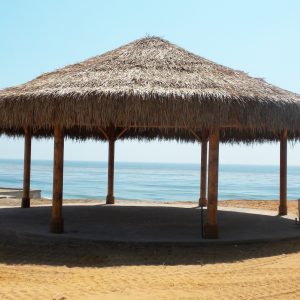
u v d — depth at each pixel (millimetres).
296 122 10148
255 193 45594
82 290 6430
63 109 9289
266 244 9719
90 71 10664
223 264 8125
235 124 9391
